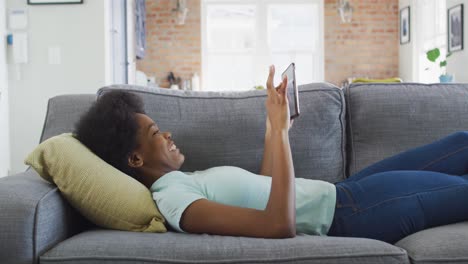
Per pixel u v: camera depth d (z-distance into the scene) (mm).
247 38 7723
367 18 7613
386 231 1490
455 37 4820
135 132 1539
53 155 1417
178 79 7660
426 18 6594
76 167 1399
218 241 1252
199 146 1867
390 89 2025
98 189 1385
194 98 1942
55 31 4172
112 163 1529
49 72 4184
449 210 1481
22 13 4141
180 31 7664
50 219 1295
